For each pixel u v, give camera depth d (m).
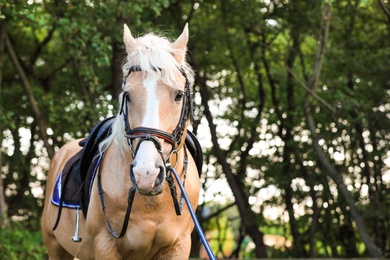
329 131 18.47
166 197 4.82
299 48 18.28
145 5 12.25
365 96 17.09
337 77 17.41
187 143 5.48
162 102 4.46
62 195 5.59
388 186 18.17
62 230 5.75
